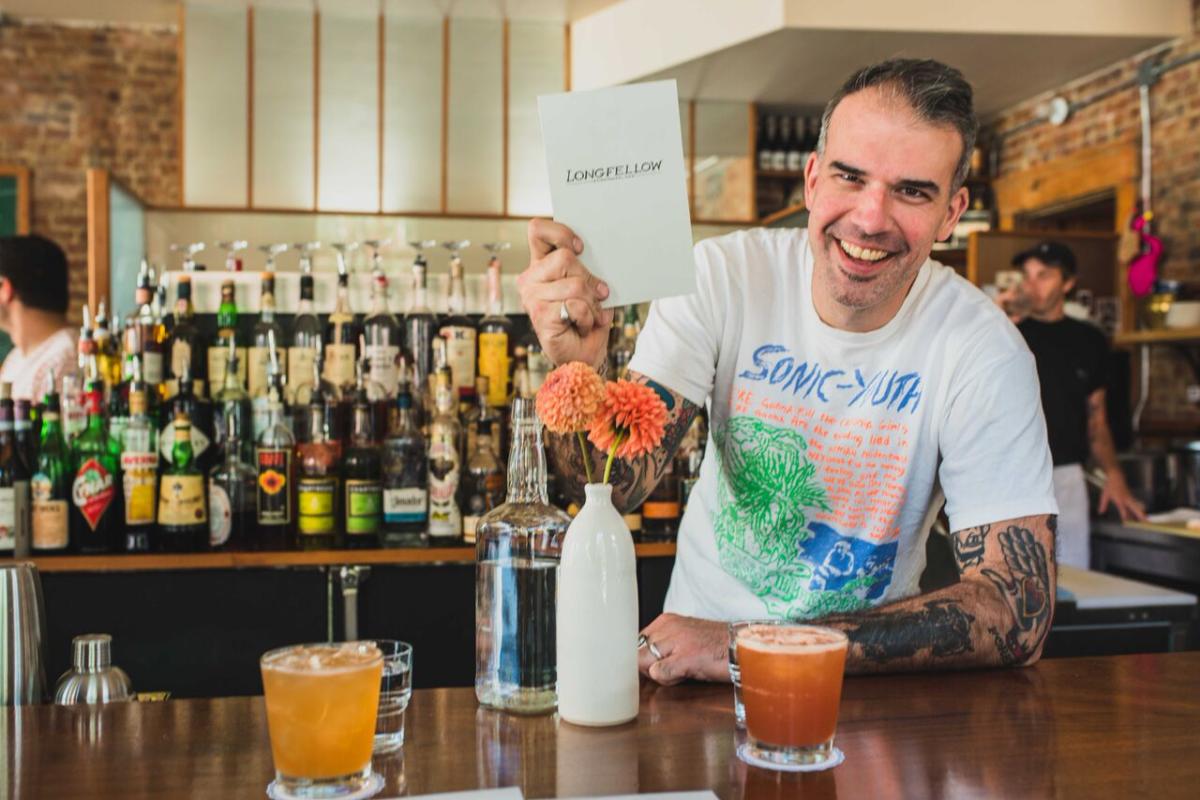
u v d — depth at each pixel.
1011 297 3.83
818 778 0.79
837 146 1.17
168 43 5.75
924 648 1.09
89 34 5.68
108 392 2.24
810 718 0.80
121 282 3.39
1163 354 4.66
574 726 0.91
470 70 5.22
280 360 2.34
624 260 1.04
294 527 2.26
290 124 5.07
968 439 1.27
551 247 1.06
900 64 1.16
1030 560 1.20
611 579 0.90
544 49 5.29
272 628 2.05
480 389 2.21
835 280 1.22
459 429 2.25
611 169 1.03
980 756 0.84
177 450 2.08
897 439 1.31
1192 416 4.50
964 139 1.16
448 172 5.20
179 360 2.23
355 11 5.10
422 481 2.17
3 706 1.02
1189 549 3.20
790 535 1.37
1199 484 3.68
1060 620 2.04
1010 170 5.85
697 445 2.36
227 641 2.04
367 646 0.80
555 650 0.95
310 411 2.17
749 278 1.37
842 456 1.33
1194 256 4.44
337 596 2.07
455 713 0.95
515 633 0.95
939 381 1.29
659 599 2.20
